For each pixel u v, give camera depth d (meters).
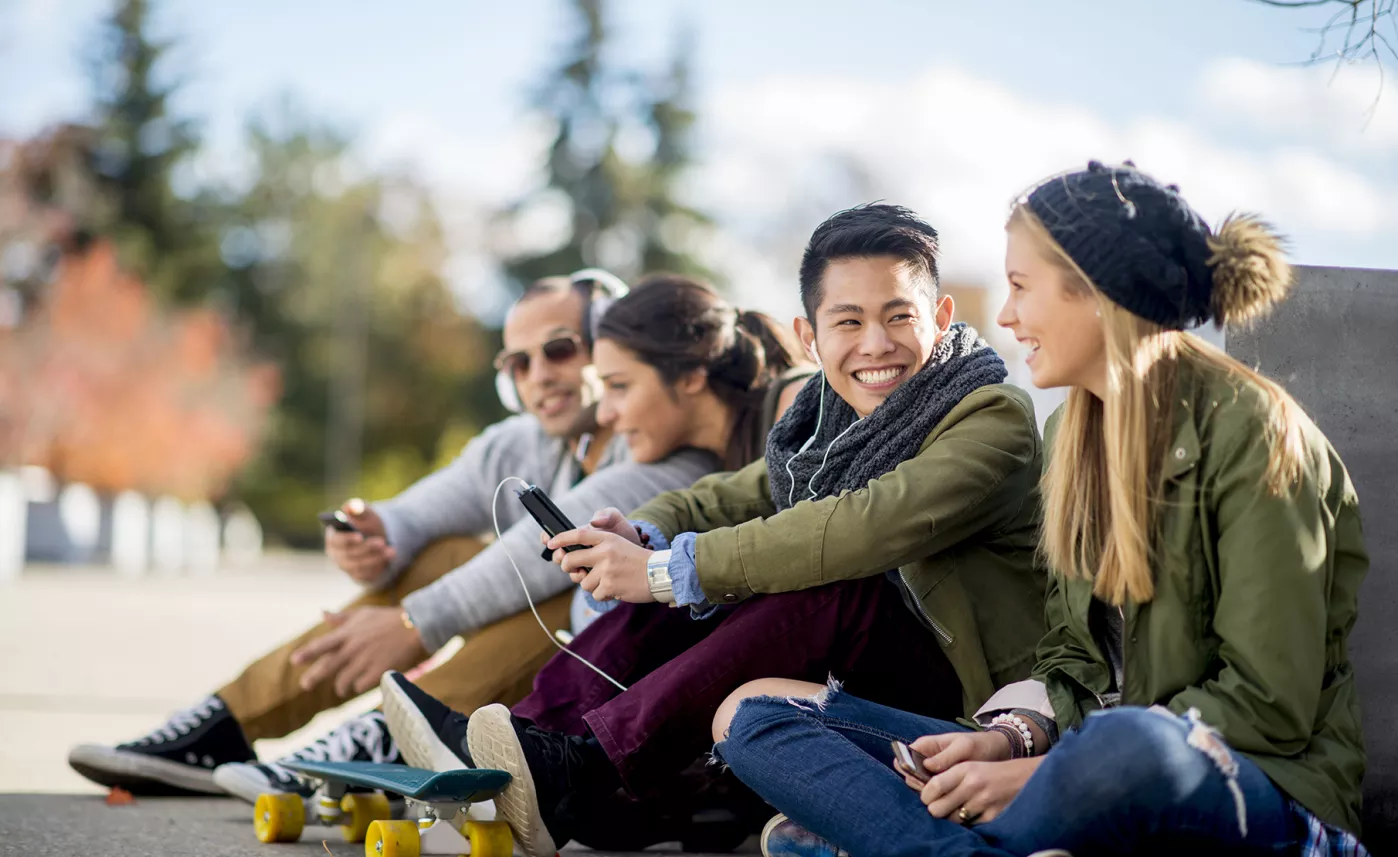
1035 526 2.38
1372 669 2.53
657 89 41.66
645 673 2.48
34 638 8.37
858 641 2.28
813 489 2.46
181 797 3.32
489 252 42.81
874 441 2.38
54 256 35.91
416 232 47.53
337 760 2.84
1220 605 1.83
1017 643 2.32
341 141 48.81
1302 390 2.57
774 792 1.99
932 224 2.47
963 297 6.57
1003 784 1.87
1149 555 1.89
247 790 2.90
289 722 3.28
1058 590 2.12
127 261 39.97
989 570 2.34
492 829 2.32
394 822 2.33
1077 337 1.96
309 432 45.44
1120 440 1.90
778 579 2.26
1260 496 1.82
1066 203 1.94
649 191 40.66
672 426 3.15
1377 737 2.53
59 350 33.34
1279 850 1.76
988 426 2.31
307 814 2.92
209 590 16.78
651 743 2.21
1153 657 1.89
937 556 2.33
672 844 2.98
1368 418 2.57
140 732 4.52
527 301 3.56
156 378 34.44
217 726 3.25
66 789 3.45
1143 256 1.87
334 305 46.12
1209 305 1.93
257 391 37.12
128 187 42.66
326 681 3.26
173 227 42.78
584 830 2.74
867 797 1.90
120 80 43.38
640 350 3.11
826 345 2.44
